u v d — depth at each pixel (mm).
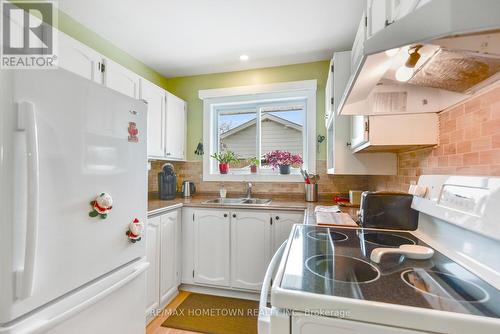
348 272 712
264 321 672
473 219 741
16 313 667
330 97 1944
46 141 746
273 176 2582
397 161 1720
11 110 655
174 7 1649
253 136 2818
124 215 1092
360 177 2381
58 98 784
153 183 2672
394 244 976
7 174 646
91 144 913
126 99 1111
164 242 1950
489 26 390
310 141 2488
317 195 2344
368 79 857
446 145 1080
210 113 2811
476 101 875
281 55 2348
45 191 743
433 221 1042
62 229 799
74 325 855
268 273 819
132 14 1722
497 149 771
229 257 2135
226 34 1985
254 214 2084
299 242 999
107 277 1000
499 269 678
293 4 1624
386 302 548
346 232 1149
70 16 1738
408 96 1087
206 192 2787
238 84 2699
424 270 730
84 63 1532
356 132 1578
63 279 802
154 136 2197
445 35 422
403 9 727
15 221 659
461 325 491
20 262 669
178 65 2570
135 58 2398
